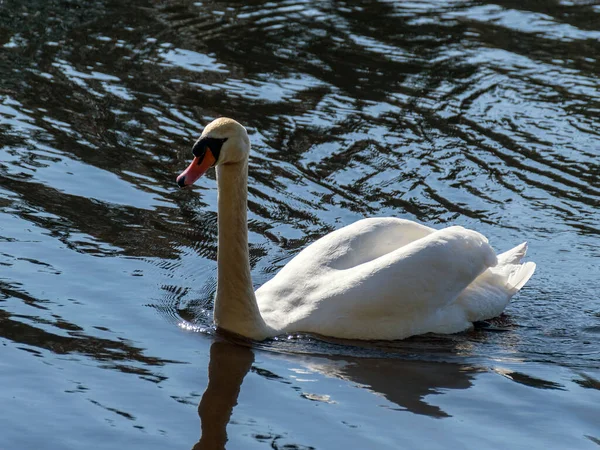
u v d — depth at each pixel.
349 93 18.70
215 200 14.44
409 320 10.91
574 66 20.55
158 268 12.12
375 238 11.45
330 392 9.51
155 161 15.45
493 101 18.59
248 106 17.83
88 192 14.16
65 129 16.39
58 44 20.52
